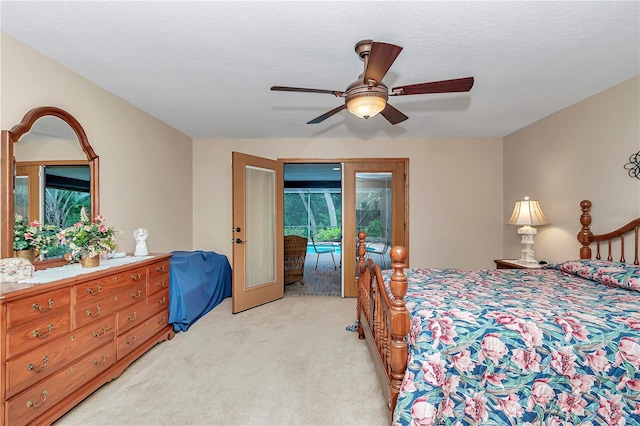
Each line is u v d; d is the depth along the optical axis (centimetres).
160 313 276
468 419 139
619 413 137
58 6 160
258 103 306
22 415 152
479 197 440
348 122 368
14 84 190
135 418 177
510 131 409
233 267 365
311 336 297
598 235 276
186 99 295
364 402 193
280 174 436
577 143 302
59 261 219
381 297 186
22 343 152
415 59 216
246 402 193
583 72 237
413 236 444
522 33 185
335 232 971
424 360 140
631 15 167
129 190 303
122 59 217
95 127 258
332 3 157
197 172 450
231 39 192
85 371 191
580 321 149
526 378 141
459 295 192
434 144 442
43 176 207
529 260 333
